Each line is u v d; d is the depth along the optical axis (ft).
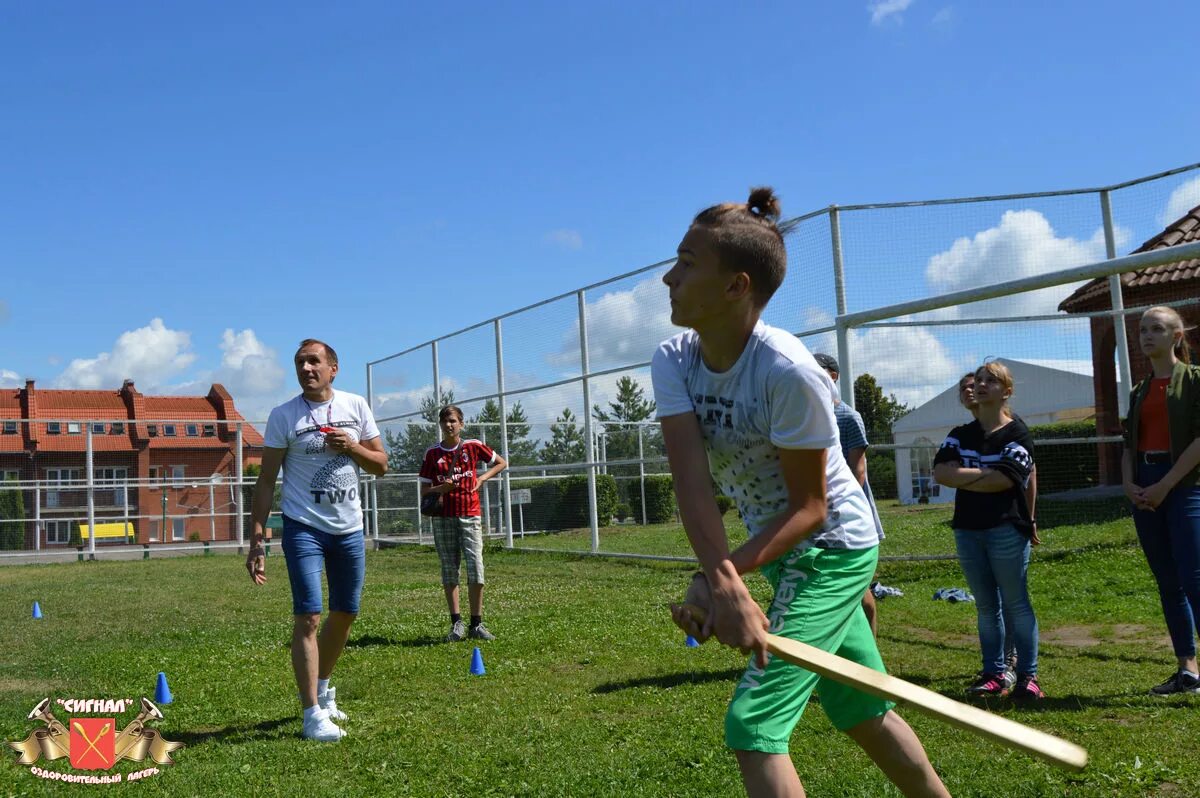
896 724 8.02
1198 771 11.62
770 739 6.84
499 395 51.55
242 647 23.32
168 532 67.67
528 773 12.48
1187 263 38.14
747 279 7.02
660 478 58.13
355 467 15.79
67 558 64.28
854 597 7.68
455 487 24.18
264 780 12.51
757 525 8.07
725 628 6.69
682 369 7.73
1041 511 35.45
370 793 11.96
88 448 66.23
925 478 39.37
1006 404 16.55
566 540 48.11
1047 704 15.23
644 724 14.76
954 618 23.75
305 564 14.98
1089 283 40.57
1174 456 15.25
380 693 17.85
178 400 130.41
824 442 7.07
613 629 24.34
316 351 15.64
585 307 44.57
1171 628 15.75
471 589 24.27
